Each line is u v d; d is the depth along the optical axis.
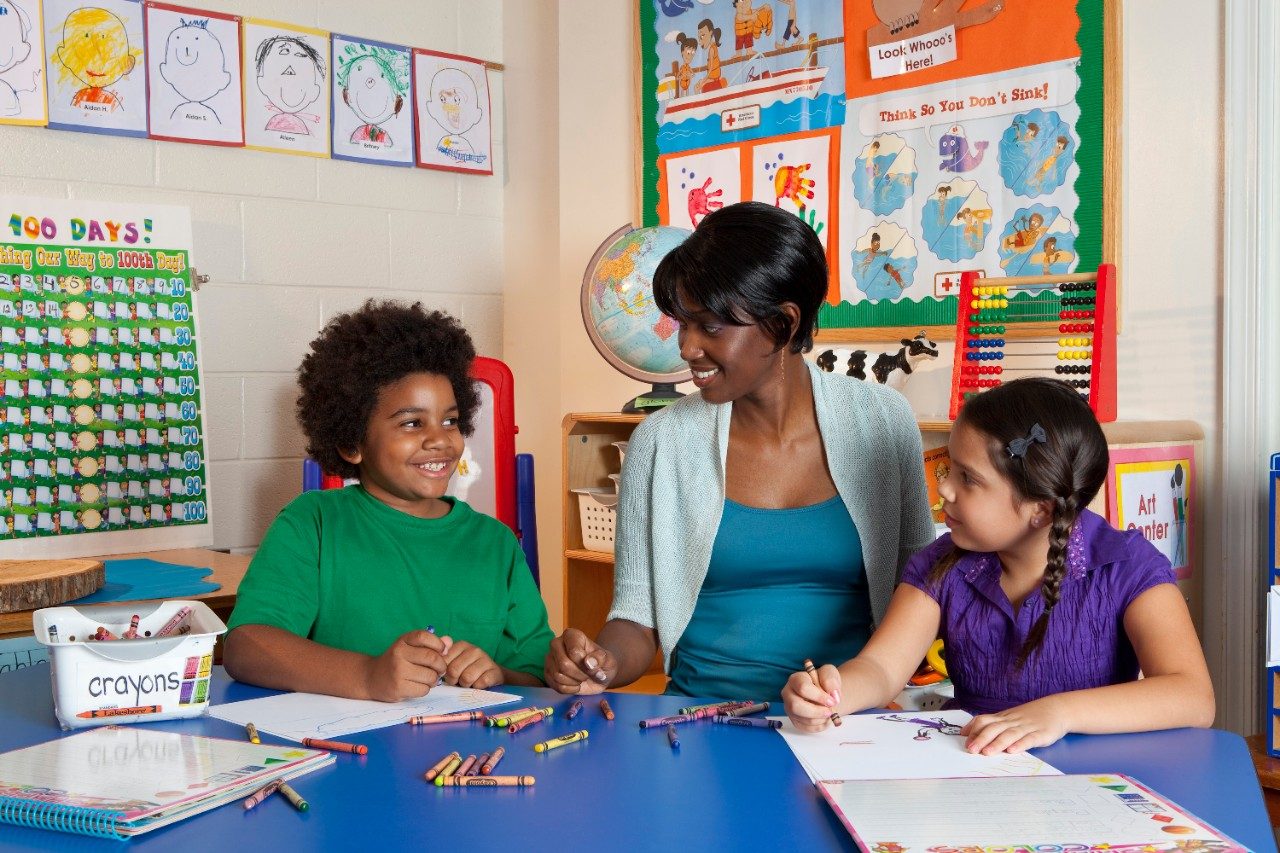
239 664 1.29
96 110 2.63
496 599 1.49
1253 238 1.92
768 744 1.04
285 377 2.93
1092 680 1.22
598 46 3.00
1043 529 1.23
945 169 2.34
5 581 1.75
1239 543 1.96
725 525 1.50
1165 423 1.99
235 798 0.89
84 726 1.11
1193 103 2.01
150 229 2.63
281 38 2.89
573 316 3.07
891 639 1.27
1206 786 0.91
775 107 2.62
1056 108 2.17
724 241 1.35
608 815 0.85
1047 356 2.17
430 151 3.16
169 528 2.64
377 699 1.19
